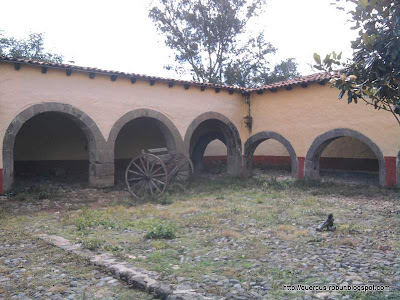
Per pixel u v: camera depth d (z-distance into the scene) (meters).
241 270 4.79
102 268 5.00
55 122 16.73
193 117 14.98
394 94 3.89
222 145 21.97
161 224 7.66
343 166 19.06
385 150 12.06
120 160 18.58
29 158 16.23
